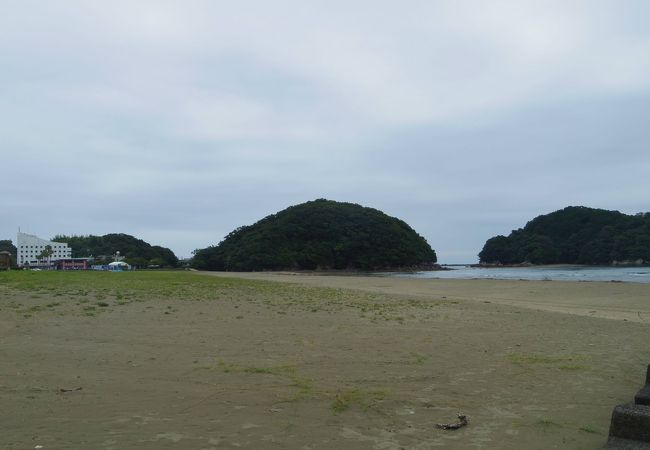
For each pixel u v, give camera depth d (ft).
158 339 27.09
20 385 17.47
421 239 449.06
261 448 12.57
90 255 484.74
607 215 411.13
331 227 403.34
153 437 13.07
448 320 38.83
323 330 31.76
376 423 14.78
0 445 12.13
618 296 70.49
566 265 400.26
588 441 13.48
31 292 46.83
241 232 426.51
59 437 12.84
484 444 13.21
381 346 26.61
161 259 479.41
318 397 17.16
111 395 16.80
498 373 21.12
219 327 31.83
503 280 129.18
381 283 121.08
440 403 16.83
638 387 19.21
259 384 18.69
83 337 26.86
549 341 29.45
